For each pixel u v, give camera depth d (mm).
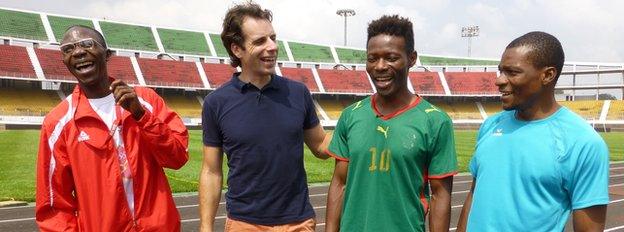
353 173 3477
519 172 2963
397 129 3350
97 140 3420
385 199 3379
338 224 3701
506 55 2984
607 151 2820
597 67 72875
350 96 70625
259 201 3785
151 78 58156
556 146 2871
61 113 3465
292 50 74812
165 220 3545
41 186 3467
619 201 12617
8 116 43688
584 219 2807
